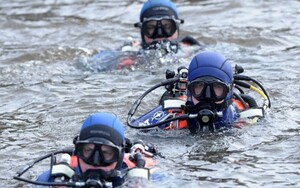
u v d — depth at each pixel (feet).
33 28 199.82
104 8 219.20
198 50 161.07
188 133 107.65
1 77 148.46
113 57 156.46
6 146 107.45
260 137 105.19
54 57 166.30
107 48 177.78
